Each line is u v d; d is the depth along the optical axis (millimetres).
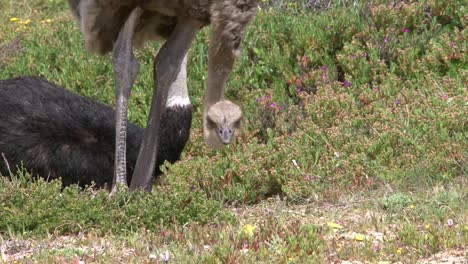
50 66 42750
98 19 27828
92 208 26031
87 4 27828
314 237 23500
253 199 30781
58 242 24844
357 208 28172
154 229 25688
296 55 40781
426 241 23344
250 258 22109
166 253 22031
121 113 27875
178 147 34000
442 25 41688
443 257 22562
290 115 36094
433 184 29609
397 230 24703
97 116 32312
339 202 29047
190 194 27047
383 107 35188
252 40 41750
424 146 31734
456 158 30844
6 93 32125
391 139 32125
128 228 25734
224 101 29094
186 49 28391
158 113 28672
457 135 32188
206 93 29281
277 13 44094
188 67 41000
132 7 27562
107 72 41188
